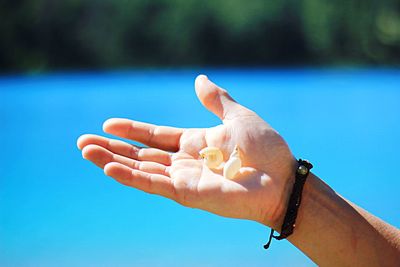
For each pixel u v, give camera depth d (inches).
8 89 904.9
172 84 932.0
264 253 218.1
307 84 896.9
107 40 1222.3
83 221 271.4
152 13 1228.5
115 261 218.7
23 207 299.9
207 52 1237.7
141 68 1234.6
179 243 234.1
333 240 75.2
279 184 75.8
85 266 216.5
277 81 958.4
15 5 1162.6
